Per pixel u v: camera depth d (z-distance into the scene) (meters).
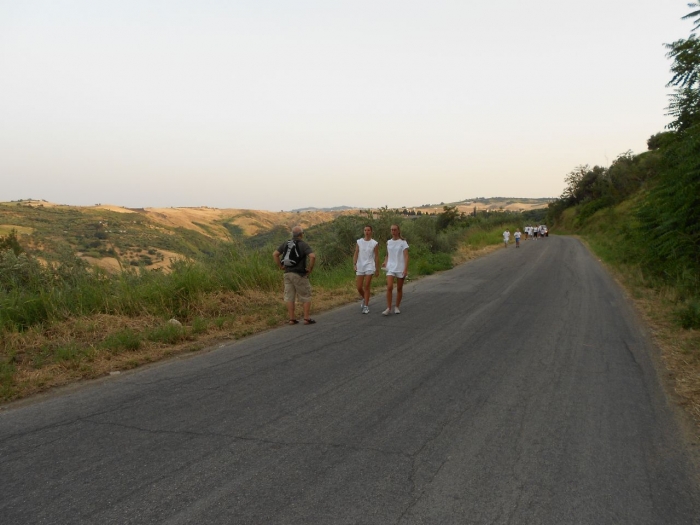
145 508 2.80
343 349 6.50
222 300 9.27
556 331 7.67
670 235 11.63
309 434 3.83
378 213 19.91
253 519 2.70
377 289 12.38
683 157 11.01
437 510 2.81
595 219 57.66
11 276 8.05
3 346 6.29
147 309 8.18
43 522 2.66
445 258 19.17
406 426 4.01
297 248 8.16
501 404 4.54
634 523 2.74
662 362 6.05
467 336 7.27
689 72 10.46
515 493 3.02
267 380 5.17
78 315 7.62
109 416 4.20
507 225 53.97
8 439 3.73
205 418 4.14
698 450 3.68
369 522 2.69
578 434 3.91
